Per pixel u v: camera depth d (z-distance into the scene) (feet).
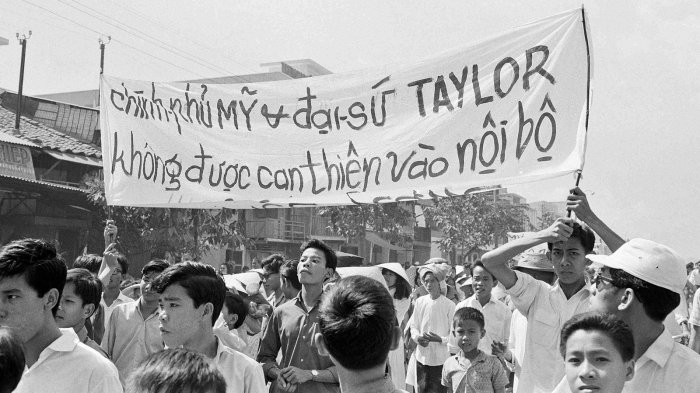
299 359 16.74
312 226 136.15
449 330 29.94
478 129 18.20
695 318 17.34
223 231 84.07
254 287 25.40
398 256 175.42
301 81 21.85
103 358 10.97
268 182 22.11
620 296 9.87
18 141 77.10
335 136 21.03
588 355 8.50
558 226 13.64
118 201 24.44
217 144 23.11
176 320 12.03
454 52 18.92
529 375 14.14
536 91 17.22
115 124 24.82
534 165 17.01
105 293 22.07
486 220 161.48
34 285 10.37
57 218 81.82
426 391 30.09
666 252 9.87
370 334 7.44
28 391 10.28
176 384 6.72
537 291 14.32
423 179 19.12
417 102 19.58
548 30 17.22
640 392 9.76
